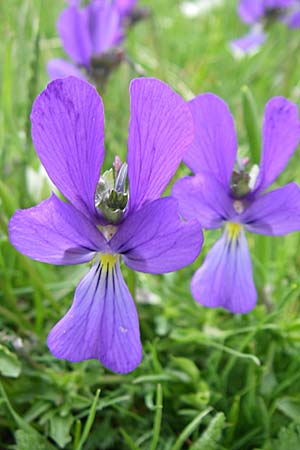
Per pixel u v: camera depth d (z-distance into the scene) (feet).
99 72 0.66
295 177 0.66
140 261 0.40
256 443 0.48
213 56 0.97
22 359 0.49
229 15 1.17
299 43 0.88
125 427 0.49
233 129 0.44
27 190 0.59
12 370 0.46
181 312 0.55
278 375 0.52
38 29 0.63
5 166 0.64
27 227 0.38
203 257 0.56
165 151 0.39
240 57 0.99
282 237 0.62
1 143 0.65
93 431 0.49
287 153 0.45
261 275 0.54
